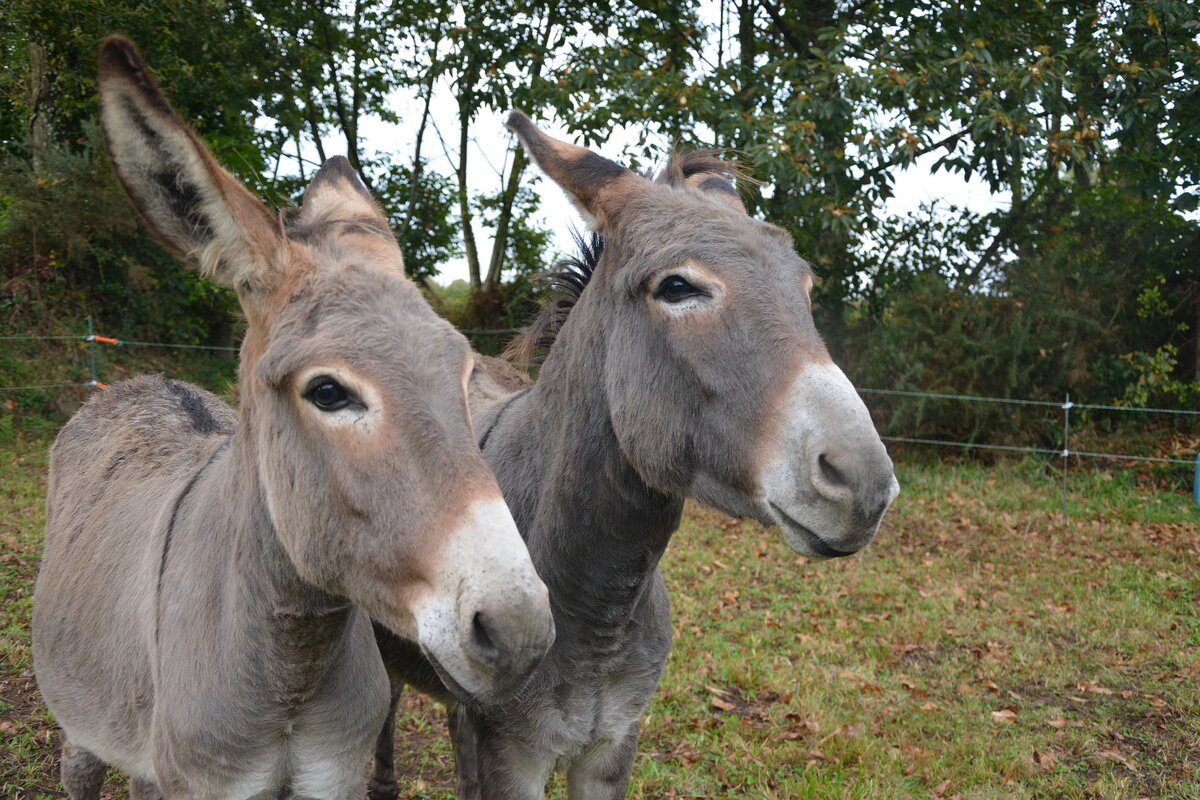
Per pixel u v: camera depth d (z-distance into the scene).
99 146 12.44
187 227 1.94
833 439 1.97
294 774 2.29
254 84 14.46
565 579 2.68
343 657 2.29
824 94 10.06
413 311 1.86
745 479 2.17
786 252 2.35
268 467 1.96
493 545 1.65
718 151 3.12
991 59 9.96
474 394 3.84
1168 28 10.50
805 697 4.96
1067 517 8.99
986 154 10.05
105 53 1.75
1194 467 10.18
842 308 12.59
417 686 3.25
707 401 2.23
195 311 14.22
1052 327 11.35
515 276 18.28
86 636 2.74
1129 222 12.16
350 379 1.75
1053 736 4.68
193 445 3.10
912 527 8.68
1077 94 10.87
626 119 10.52
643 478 2.46
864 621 6.23
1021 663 5.59
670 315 2.29
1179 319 11.96
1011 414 11.31
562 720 2.72
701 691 5.08
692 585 6.84
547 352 3.27
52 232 11.91
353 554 1.80
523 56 12.34
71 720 2.85
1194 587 7.00
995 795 4.08
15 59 12.98
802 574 7.25
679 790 4.12
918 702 5.02
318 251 2.01
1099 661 5.64
